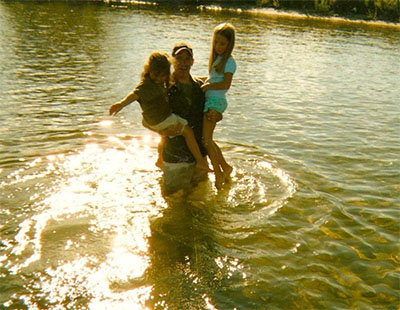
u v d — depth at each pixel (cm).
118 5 3472
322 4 3509
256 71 1390
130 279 376
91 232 444
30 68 1232
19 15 2455
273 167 624
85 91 1018
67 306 340
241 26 2584
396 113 969
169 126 518
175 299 354
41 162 601
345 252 429
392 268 406
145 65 504
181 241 438
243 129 799
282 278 386
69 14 2677
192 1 3844
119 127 771
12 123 761
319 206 518
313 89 1182
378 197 547
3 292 352
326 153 691
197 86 557
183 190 551
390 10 3325
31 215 468
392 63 1691
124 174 582
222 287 371
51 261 394
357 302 360
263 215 494
